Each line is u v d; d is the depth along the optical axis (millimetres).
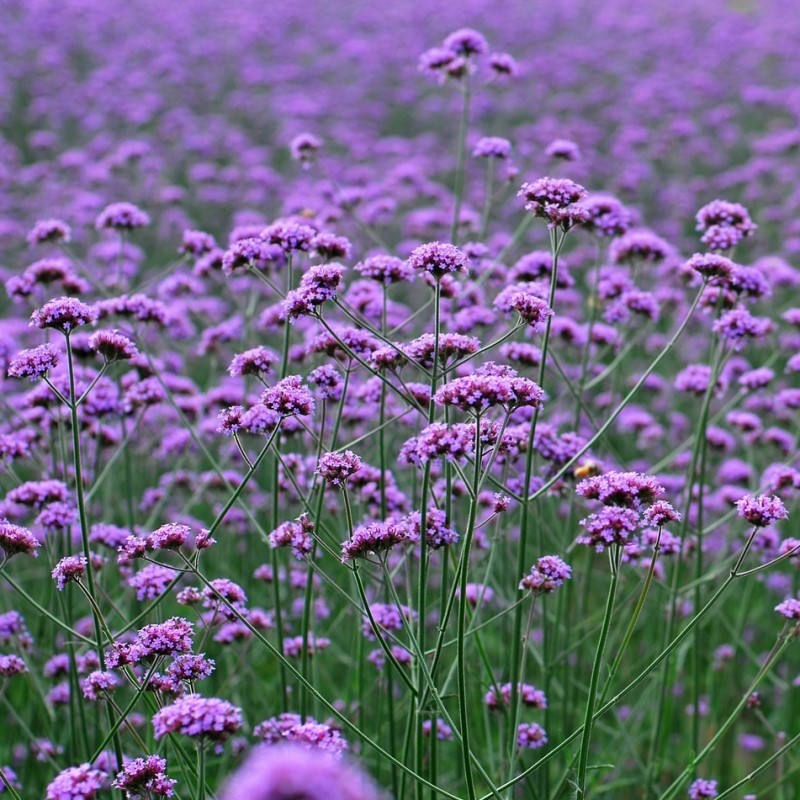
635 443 11250
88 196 15383
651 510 4594
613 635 7574
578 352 9508
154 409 8906
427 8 35406
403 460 5176
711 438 8281
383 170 19156
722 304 6992
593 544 4531
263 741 5664
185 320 9438
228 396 8602
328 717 6859
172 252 15883
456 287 5984
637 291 7746
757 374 7898
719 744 7793
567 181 5492
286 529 5246
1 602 7949
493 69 8617
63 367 7727
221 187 18969
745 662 8977
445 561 5328
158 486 9766
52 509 5914
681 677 8188
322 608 7156
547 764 6176
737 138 22344
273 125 24453
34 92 25438
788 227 15336
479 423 4387
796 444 8891
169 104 25219
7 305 14203
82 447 7855
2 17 31406
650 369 5461
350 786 2045
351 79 28500
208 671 4754
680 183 19312
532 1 38406
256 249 6043
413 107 26000
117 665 4723
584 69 29125
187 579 8164
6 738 7445
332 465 4766
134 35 31656
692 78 25812
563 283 7387
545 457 6492
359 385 7137
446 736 6324
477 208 17016
